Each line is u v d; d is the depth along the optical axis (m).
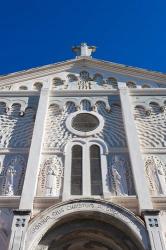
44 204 12.52
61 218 11.53
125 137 15.77
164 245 10.72
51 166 14.22
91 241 12.12
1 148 15.42
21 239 10.82
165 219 12.26
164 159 14.98
